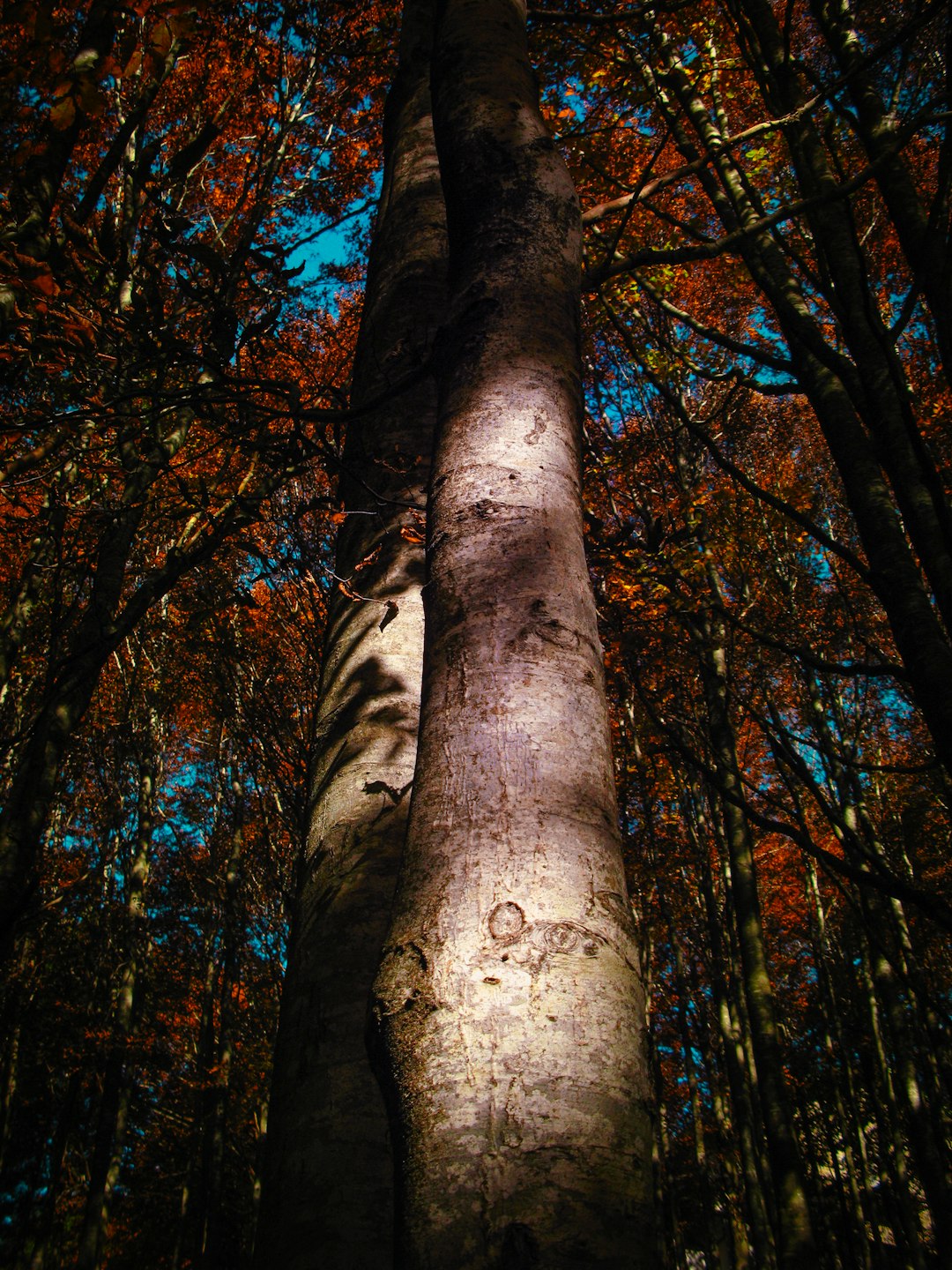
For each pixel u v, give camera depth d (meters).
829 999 13.13
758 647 9.31
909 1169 13.03
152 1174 19.17
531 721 1.04
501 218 1.58
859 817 9.86
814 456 10.99
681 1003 12.35
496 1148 0.76
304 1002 1.79
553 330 1.46
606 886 0.94
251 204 7.66
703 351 8.02
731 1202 12.04
